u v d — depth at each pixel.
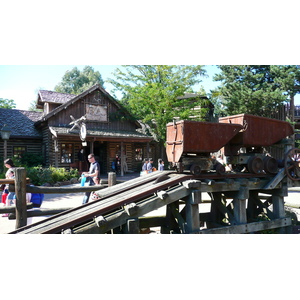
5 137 16.42
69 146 20.62
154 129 23.92
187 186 4.72
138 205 4.43
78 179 17.17
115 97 24.98
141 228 5.77
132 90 23.23
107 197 4.96
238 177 5.54
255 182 5.54
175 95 22.52
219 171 5.26
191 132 4.93
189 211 4.93
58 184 15.62
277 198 6.03
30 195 5.54
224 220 6.62
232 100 22.20
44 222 4.46
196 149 4.96
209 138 5.09
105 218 4.22
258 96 21.20
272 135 5.95
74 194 12.59
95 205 4.64
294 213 6.92
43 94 22.52
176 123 5.12
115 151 22.83
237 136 5.63
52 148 19.56
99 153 23.69
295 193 12.18
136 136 20.78
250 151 6.25
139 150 25.08
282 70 22.03
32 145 20.69
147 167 15.04
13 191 5.12
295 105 25.19
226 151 5.88
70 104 20.23
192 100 26.34
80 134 18.09
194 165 5.06
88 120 21.22
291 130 6.28
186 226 5.05
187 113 22.36
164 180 5.05
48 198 11.27
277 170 6.00
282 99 21.14
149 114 22.67
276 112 23.69
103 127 21.98
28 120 22.30
